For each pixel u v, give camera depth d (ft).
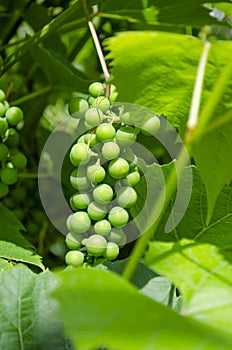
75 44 3.61
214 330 2.01
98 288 2.04
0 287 2.50
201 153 2.45
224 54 2.29
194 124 2.19
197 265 2.36
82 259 2.58
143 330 1.94
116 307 2.00
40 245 3.19
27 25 3.58
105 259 2.58
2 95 2.88
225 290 2.30
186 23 3.07
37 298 2.50
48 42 3.53
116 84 2.39
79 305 1.99
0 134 2.85
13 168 2.90
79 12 3.09
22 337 2.47
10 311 2.48
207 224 2.63
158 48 2.30
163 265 2.37
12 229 2.87
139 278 2.56
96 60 3.65
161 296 2.53
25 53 3.06
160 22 3.07
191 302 2.29
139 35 2.26
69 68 3.36
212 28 3.37
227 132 2.43
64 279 2.06
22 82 3.49
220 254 2.39
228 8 3.14
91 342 1.92
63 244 3.24
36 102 3.46
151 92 2.43
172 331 1.95
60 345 2.46
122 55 2.33
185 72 2.36
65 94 3.42
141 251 2.19
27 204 3.19
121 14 3.04
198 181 2.61
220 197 2.61
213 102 2.20
